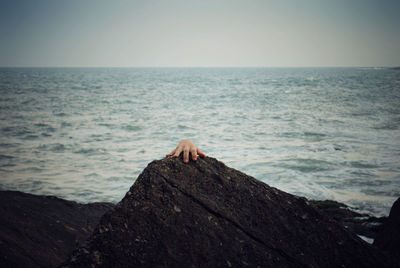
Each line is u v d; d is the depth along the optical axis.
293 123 18.48
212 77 115.06
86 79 94.38
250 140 13.85
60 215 4.90
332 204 6.83
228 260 1.73
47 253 3.57
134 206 1.82
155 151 11.76
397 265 1.87
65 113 22.91
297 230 1.94
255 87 55.62
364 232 5.46
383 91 42.88
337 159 10.55
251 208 1.99
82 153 11.41
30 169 9.39
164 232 1.76
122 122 19.00
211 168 2.16
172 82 78.25
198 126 17.62
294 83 66.94
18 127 16.80
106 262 1.63
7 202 4.57
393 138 13.91
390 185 8.12
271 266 1.76
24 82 71.94
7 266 2.96
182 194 1.93
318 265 1.82
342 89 47.72
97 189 7.84
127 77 115.81
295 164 10.03
